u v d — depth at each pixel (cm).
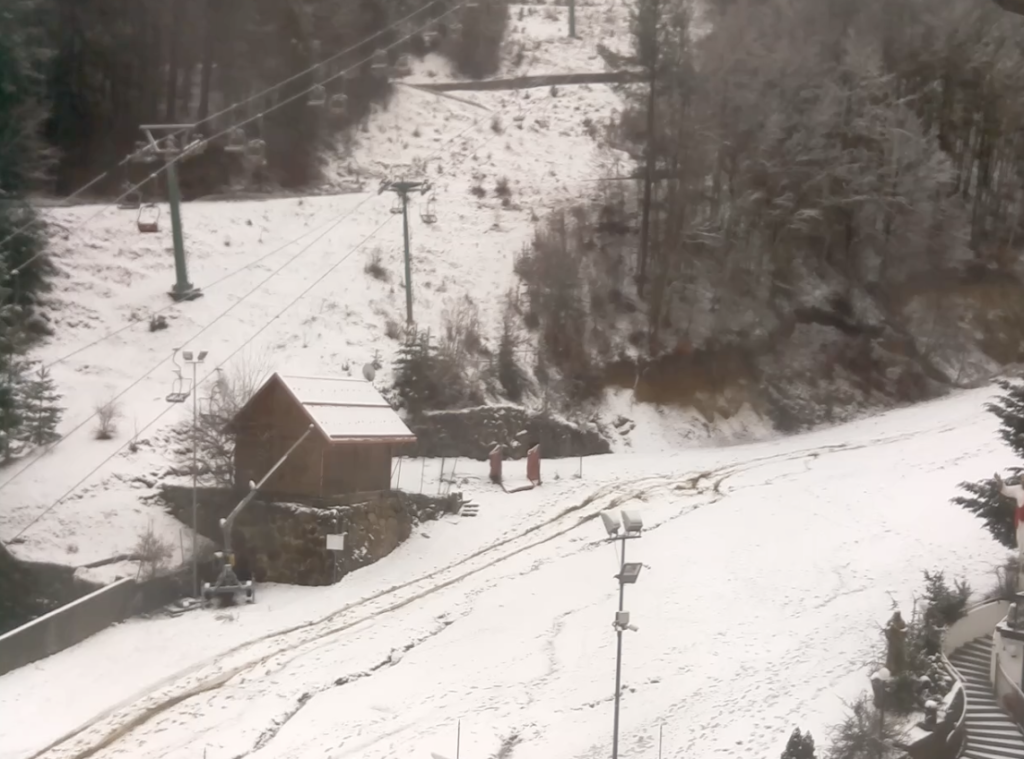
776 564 3347
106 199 5359
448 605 3175
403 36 6950
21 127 4597
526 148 6375
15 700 2588
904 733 2359
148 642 2930
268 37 5866
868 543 3472
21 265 4238
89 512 3412
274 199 5491
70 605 2933
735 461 4472
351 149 6191
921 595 3073
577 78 7200
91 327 4341
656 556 3434
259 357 4278
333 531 3344
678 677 2694
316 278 4888
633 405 5009
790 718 2481
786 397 5294
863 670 2691
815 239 6053
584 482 4166
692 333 5297
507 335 4828
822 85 6122
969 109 6631
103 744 2397
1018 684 2612
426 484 4003
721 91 5703
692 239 5472
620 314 5303
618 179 5941
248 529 3434
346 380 3691
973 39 6638
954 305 6147
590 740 2422
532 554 3509
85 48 5431
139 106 5653
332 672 2752
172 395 3628
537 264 5241
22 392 3606
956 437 4594
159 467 3641
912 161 6206
